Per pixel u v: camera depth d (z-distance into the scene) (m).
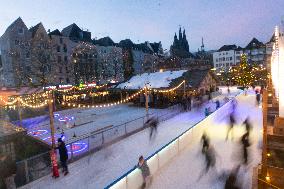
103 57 61.84
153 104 35.75
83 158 15.03
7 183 11.53
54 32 52.56
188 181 11.72
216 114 23.81
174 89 34.31
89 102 42.59
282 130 9.88
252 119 23.25
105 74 60.91
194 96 35.28
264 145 9.32
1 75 48.28
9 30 44.06
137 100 38.34
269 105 15.98
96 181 12.09
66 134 22.47
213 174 12.26
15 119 29.97
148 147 16.92
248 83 57.62
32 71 44.84
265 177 9.23
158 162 13.05
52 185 11.77
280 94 10.58
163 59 83.69
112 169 13.41
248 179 11.45
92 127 24.84
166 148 13.93
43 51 46.06
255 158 13.70
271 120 12.95
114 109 35.75
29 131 24.14
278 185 9.05
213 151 15.28
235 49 99.12
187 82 36.00
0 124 13.75
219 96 42.78
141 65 76.12
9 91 30.23
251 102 33.75
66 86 41.59
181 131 20.92
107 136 19.75
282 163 9.09
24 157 12.69
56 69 49.03
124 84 41.47
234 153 14.73
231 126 21.03
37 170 12.45
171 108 32.75
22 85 42.91
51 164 13.03
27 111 31.64
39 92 33.03
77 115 32.28
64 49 52.91
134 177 10.91
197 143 16.97
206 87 40.47
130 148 16.80
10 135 12.20
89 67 56.53
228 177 11.82
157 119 25.38
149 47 87.56
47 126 26.28
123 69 67.06
